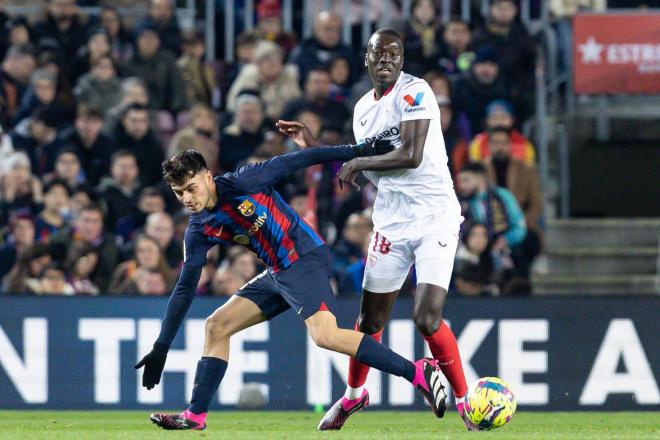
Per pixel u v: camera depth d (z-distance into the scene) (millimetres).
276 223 20422
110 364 32094
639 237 44000
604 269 42812
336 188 39750
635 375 31703
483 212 38875
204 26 49812
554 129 47344
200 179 19672
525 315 31859
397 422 27234
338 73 43969
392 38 21812
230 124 44156
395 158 21047
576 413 31438
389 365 20594
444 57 44969
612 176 46750
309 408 31938
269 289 21344
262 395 31859
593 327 31812
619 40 43500
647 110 48031
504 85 43594
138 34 45875
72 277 36469
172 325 20609
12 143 42344
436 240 21906
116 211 39594
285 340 32031
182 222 38062
